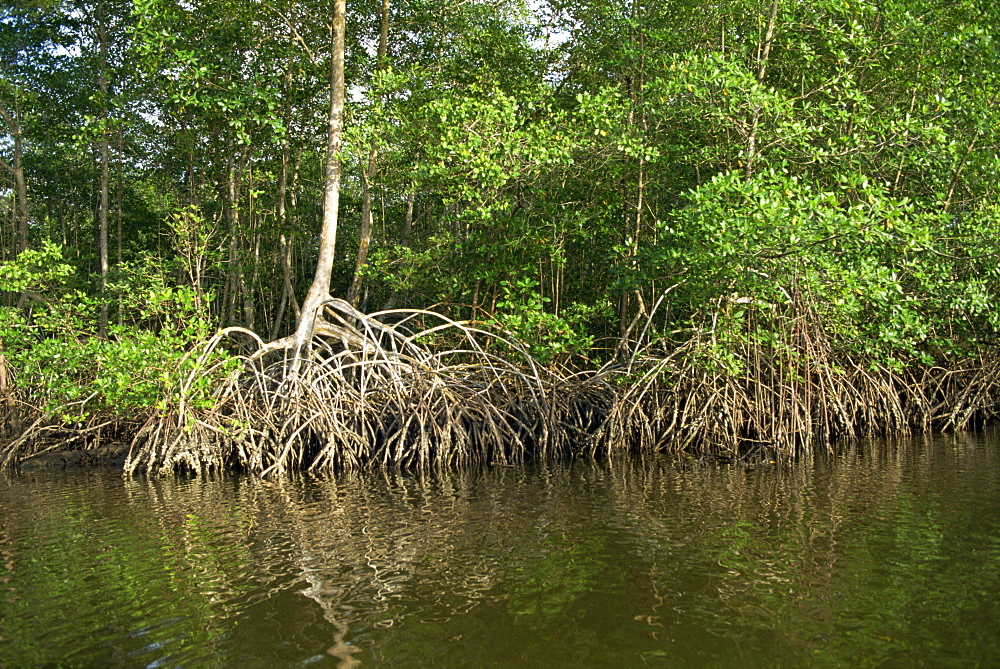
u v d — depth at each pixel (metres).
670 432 12.40
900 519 7.30
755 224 10.09
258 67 16.09
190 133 18.56
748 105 11.98
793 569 5.89
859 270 10.84
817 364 12.02
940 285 12.40
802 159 12.98
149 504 9.16
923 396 13.81
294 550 6.81
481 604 5.32
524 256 14.76
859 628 4.76
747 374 12.32
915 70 13.08
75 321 13.34
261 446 11.47
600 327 17.25
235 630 4.96
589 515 7.86
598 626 4.88
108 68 18.98
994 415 14.62
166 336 11.27
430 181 15.24
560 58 17.98
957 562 5.95
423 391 12.19
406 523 7.76
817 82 13.59
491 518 7.87
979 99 12.40
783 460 11.16
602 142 13.17
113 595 5.72
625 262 13.31
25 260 13.25
